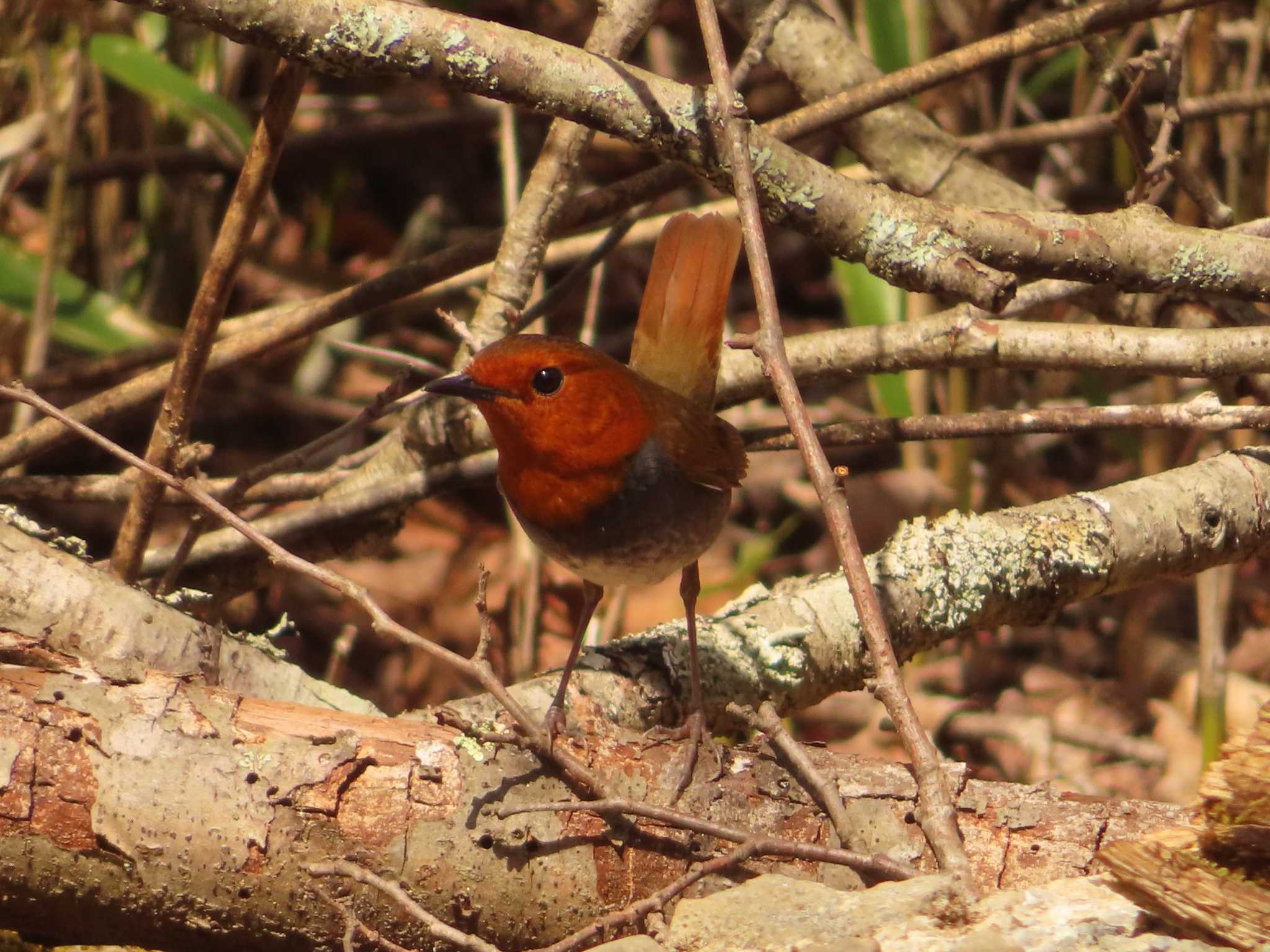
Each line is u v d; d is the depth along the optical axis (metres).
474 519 14.41
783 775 5.95
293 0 5.99
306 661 12.88
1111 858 4.75
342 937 5.50
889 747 12.18
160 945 5.65
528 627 11.02
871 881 5.65
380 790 5.59
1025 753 11.84
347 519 8.75
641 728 6.74
